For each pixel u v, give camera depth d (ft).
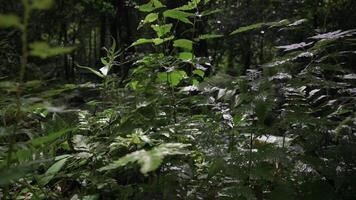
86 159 8.49
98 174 8.23
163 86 10.54
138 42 10.48
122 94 10.84
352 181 7.53
